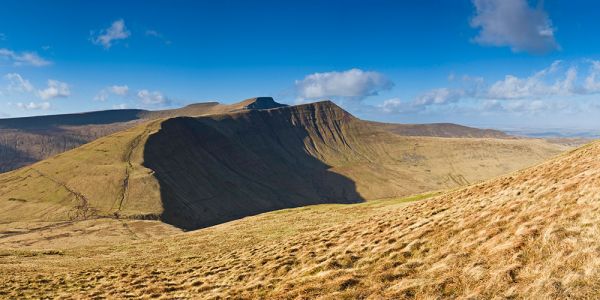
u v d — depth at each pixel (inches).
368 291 766.5
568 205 853.2
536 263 670.5
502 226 902.4
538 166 2199.8
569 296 554.3
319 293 813.9
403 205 2527.1
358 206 3275.1
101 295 1237.7
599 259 604.7
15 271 1797.5
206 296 1045.8
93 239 4276.6
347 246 1214.3
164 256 2161.7
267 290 968.3
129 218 6904.5
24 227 5265.8
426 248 955.3
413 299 691.4
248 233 2578.7
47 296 1290.6
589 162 1344.7
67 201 7534.5
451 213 1290.6
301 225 2551.7
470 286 676.1
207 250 2177.7
